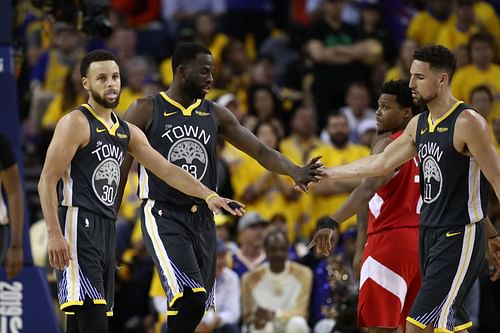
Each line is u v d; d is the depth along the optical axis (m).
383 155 16.53
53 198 15.02
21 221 19.66
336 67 32.97
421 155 15.85
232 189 26.67
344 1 35.28
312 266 23.83
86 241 15.27
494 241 16.39
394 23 35.56
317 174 16.53
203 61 16.48
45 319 20.81
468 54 30.69
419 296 15.67
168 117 16.50
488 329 23.92
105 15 22.39
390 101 17.47
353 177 16.59
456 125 15.41
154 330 22.95
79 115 15.34
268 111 30.11
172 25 36.22
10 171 19.36
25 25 32.12
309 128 28.25
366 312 17.28
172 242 16.16
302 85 33.72
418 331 15.66
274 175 26.67
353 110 30.81
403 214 17.20
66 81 29.12
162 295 22.80
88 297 15.19
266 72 32.41
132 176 26.70
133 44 33.91
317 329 22.41
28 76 24.77
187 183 15.82
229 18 36.09
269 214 26.55
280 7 37.50
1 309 20.72
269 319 22.84
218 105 16.95
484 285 23.94
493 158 15.21
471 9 32.75
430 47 15.67
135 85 30.59
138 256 24.92
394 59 34.34
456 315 16.09
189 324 15.90
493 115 30.11
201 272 16.55
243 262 24.41
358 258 18.03
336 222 16.70
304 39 34.34
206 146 16.59
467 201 15.51
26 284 20.83
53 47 31.86
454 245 15.53
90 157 15.36
